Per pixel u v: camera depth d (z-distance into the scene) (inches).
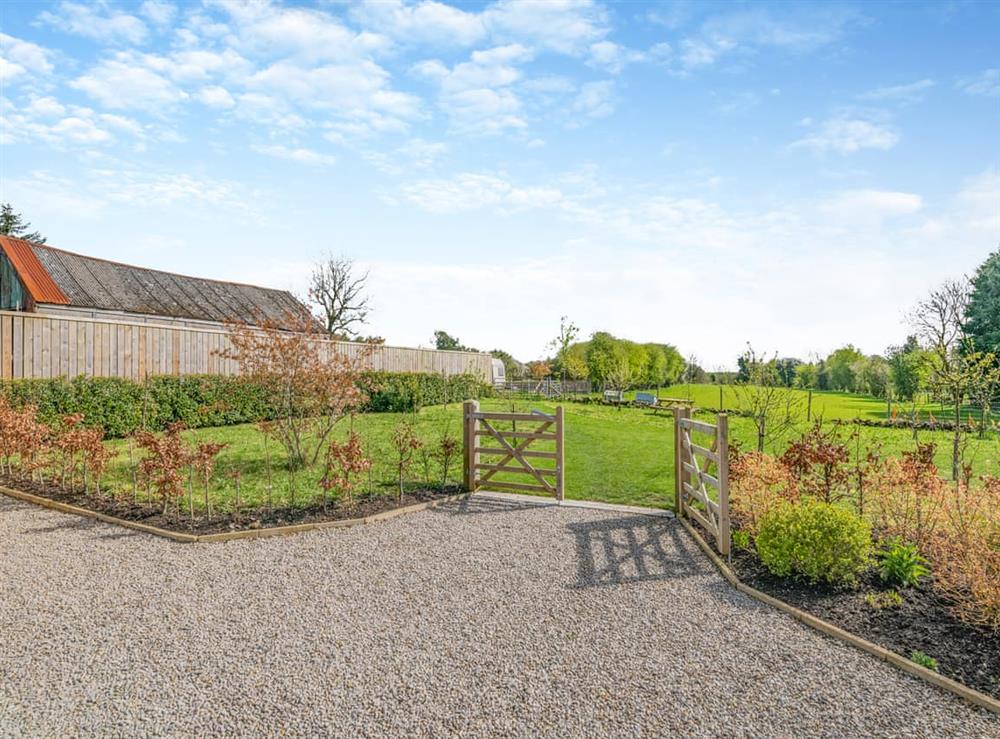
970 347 509.0
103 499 291.3
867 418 792.9
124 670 135.5
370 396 759.1
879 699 125.9
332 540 240.2
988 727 116.2
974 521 199.9
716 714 119.5
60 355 486.9
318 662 139.5
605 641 152.0
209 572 201.9
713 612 171.6
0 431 336.5
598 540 243.1
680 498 285.1
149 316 861.2
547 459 444.1
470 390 1059.9
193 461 268.7
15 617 164.2
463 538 244.5
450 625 161.0
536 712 119.3
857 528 191.2
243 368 380.5
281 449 440.5
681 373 1752.0
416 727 113.9
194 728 113.2
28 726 113.7
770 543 200.4
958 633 154.6
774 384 438.6
